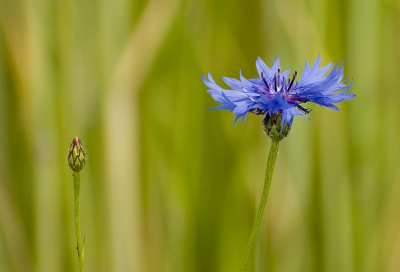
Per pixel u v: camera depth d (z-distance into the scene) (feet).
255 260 2.28
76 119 2.40
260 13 2.43
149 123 2.44
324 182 2.43
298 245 2.42
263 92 1.96
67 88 2.40
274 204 2.43
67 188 2.40
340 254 2.43
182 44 2.44
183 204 2.44
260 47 2.44
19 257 2.38
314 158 2.43
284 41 2.43
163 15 2.41
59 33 2.40
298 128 2.43
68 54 2.40
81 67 2.40
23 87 2.39
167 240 2.44
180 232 2.44
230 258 2.43
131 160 2.39
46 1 2.39
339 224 2.43
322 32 2.43
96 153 2.39
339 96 1.93
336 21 2.43
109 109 2.38
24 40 2.39
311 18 2.42
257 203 2.41
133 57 2.40
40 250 2.40
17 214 2.39
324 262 2.42
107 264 2.40
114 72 2.39
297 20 2.41
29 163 2.40
